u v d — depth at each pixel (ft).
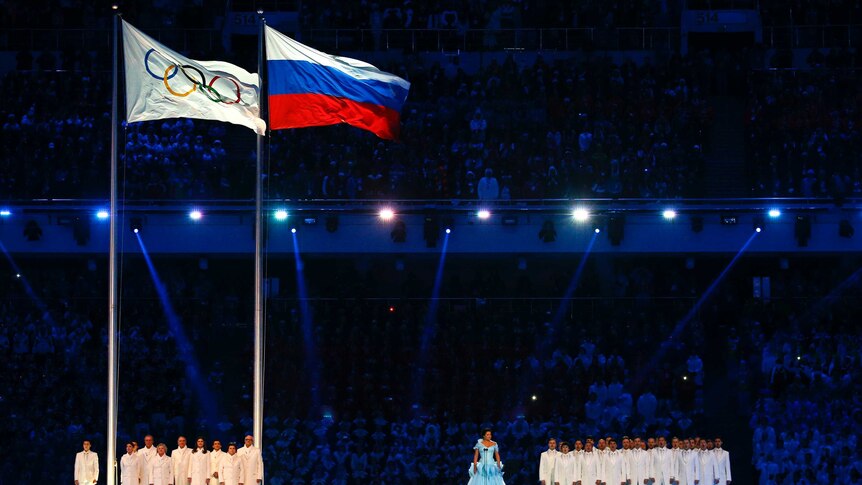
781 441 159.43
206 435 163.02
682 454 139.03
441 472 158.10
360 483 157.99
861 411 160.86
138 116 118.52
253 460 125.49
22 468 159.84
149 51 118.62
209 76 119.24
